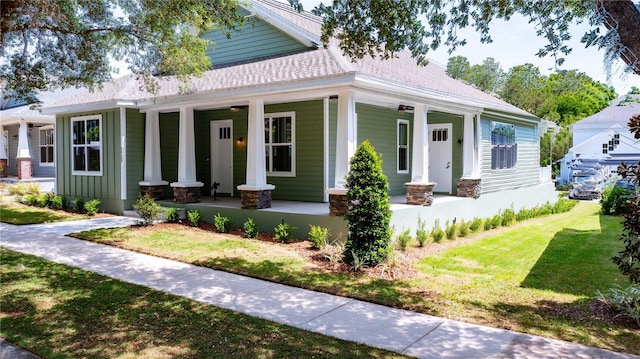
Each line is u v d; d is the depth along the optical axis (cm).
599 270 714
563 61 525
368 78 805
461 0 552
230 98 985
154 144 1229
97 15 938
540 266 746
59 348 409
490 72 3419
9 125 2205
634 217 504
